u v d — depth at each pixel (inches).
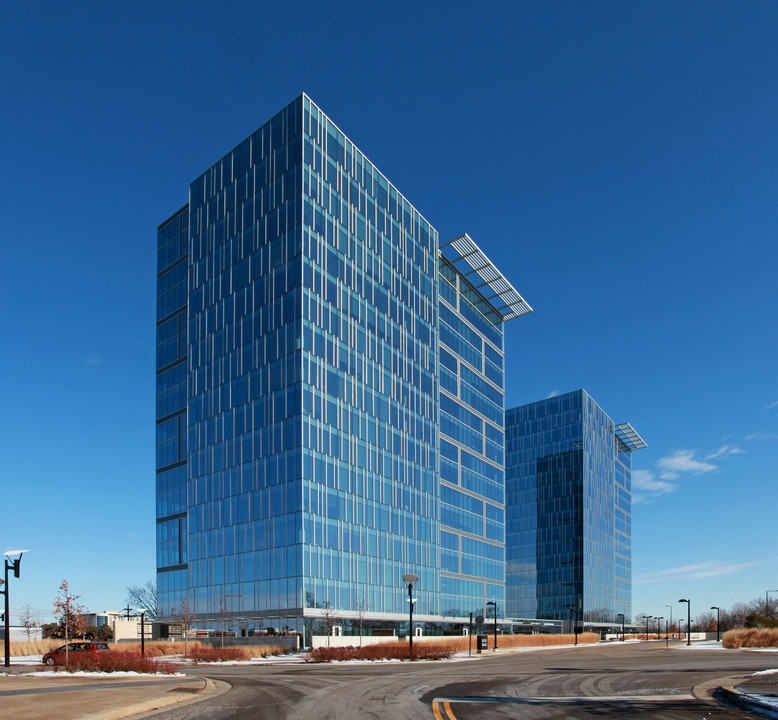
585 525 5452.8
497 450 4025.6
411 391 3107.8
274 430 2496.3
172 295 3260.3
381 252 3011.8
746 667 1254.9
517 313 4266.7
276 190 2691.9
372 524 2687.0
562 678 1015.0
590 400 5876.0
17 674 1097.4
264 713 619.2
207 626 2625.5
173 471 3058.6
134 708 618.5
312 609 2308.1
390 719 579.2
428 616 2979.8
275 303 2596.0
